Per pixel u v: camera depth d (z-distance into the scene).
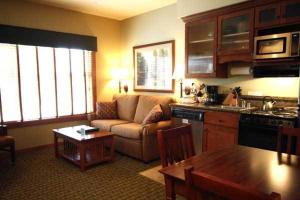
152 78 4.78
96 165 3.44
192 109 3.48
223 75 3.58
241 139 2.89
